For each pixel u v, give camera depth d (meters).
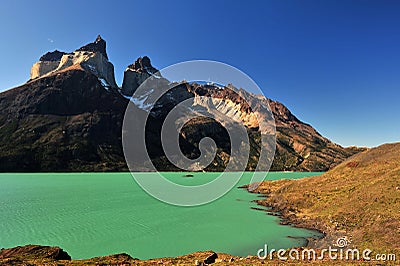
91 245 43.22
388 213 42.50
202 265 26.95
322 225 49.91
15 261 25.20
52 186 128.50
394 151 76.50
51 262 25.73
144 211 71.31
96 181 154.75
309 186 77.25
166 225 56.44
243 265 26.20
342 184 68.50
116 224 57.06
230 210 72.56
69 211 70.88
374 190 53.88
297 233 48.94
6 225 55.69
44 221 59.44
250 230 51.84
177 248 41.81
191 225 56.38
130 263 27.11
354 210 49.31
